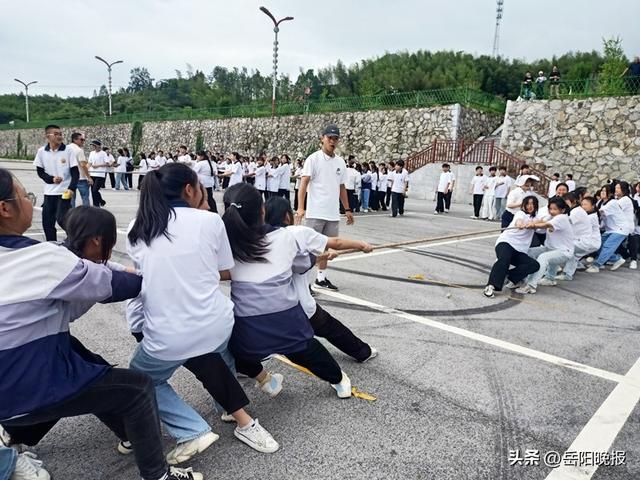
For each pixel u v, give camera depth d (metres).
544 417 2.96
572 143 17.56
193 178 2.45
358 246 3.34
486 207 14.12
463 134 21.64
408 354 3.82
